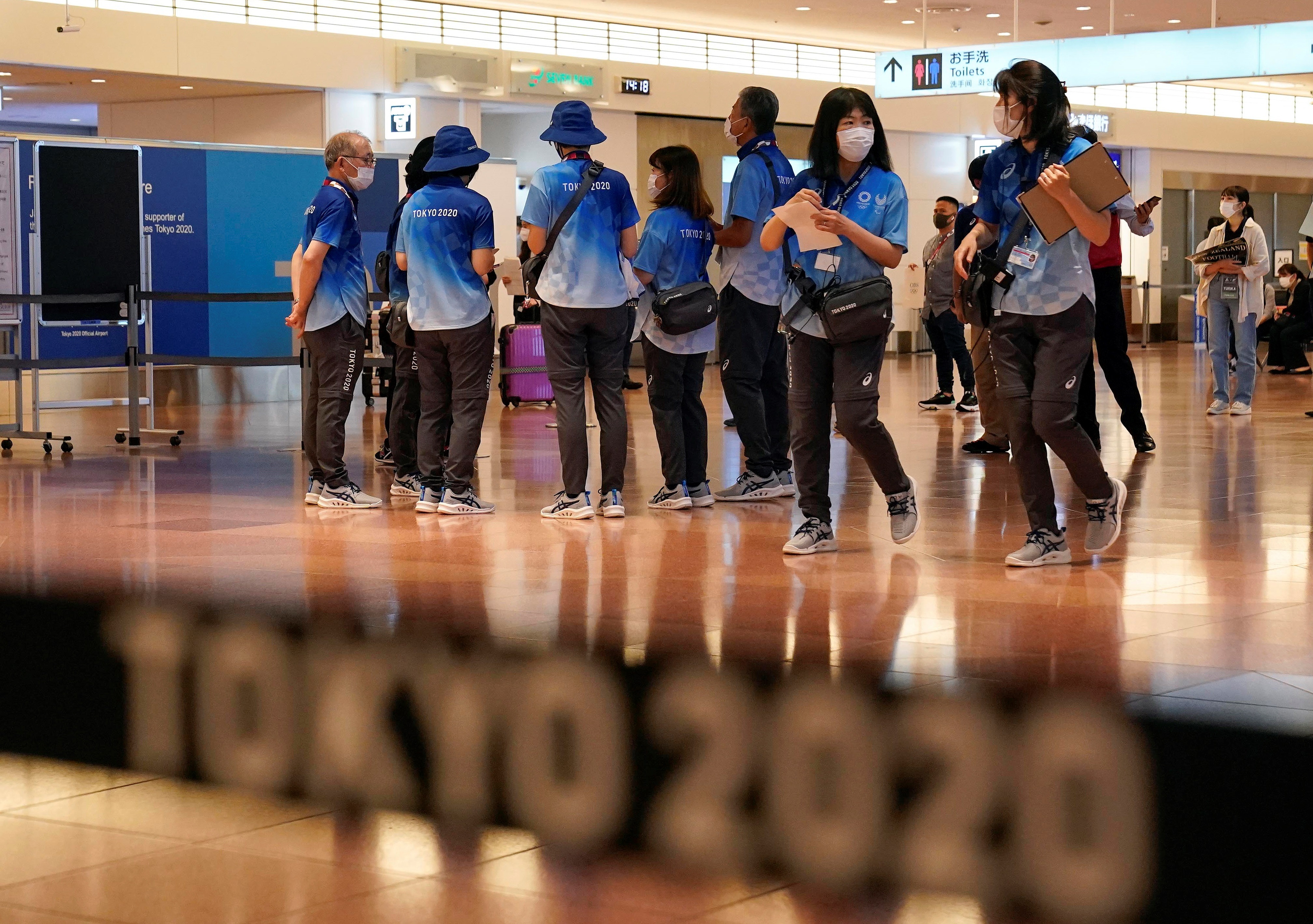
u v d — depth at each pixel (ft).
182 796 8.68
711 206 20.30
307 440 21.20
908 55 56.49
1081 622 12.99
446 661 11.64
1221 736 9.47
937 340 39.04
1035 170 15.08
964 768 8.94
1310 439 28.89
